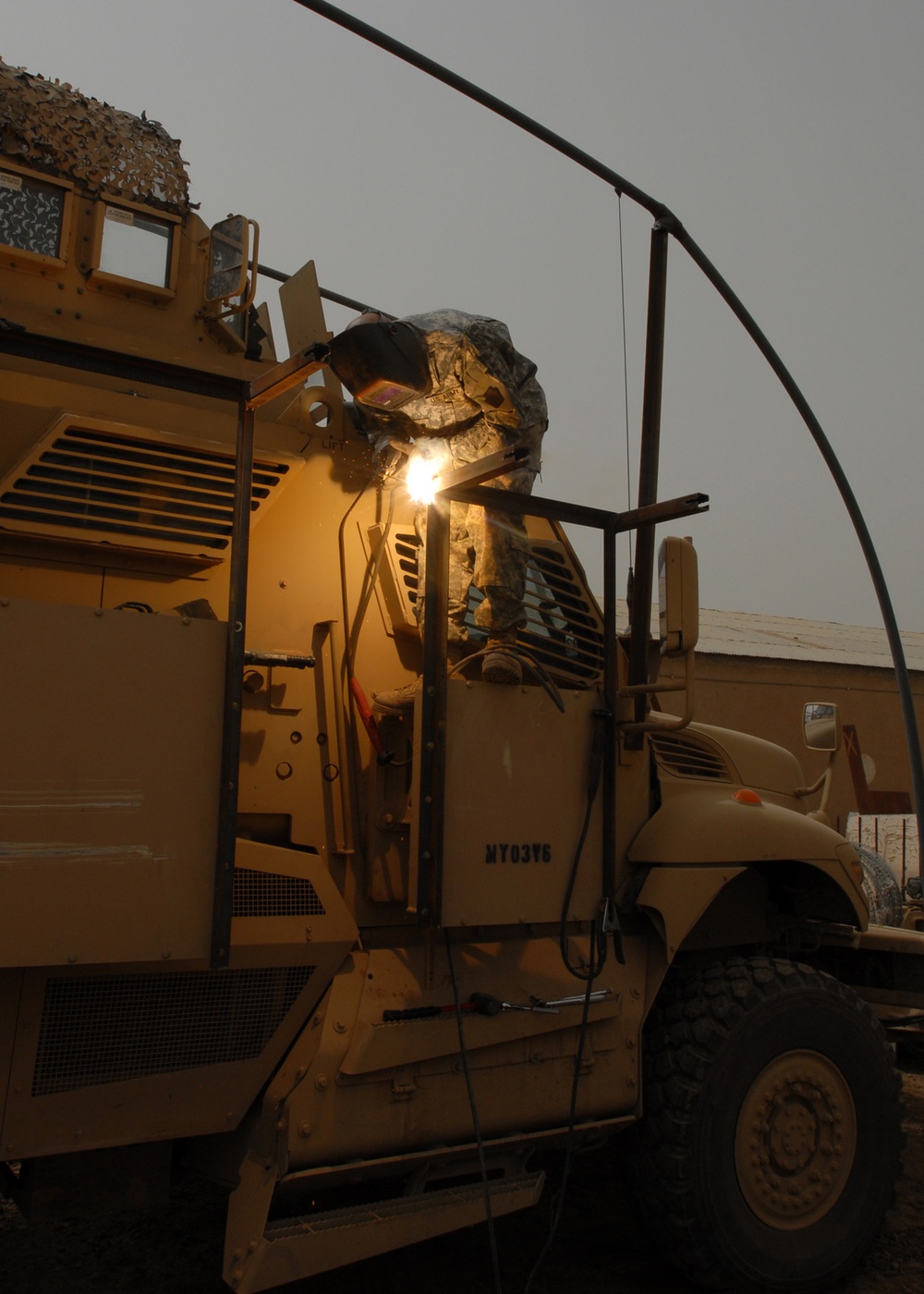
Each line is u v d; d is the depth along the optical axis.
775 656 19.08
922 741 20.89
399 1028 3.26
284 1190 3.07
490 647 3.63
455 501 3.51
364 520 3.76
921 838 8.09
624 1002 3.78
